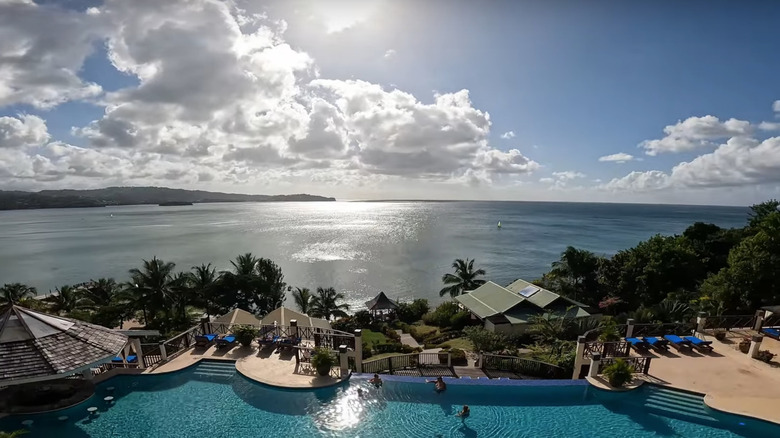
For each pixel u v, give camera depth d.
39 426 15.66
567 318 31.14
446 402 17.78
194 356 21.41
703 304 29.98
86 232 191.00
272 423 16.17
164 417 16.42
